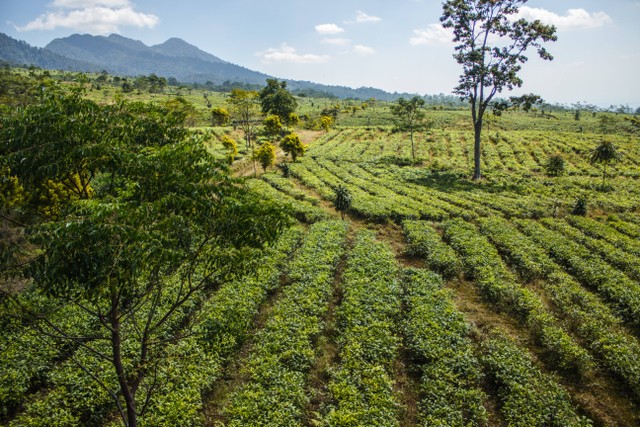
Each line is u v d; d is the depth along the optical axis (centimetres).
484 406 1457
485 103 5241
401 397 1505
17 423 1297
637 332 1952
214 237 952
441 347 1697
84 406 1377
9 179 835
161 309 1892
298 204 4091
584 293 2195
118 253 750
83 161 836
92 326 1783
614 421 1402
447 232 3303
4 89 5956
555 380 1570
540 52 4850
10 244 826
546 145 7638
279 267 2580
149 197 855
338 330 1881
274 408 1357
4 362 1511
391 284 2294
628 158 6681
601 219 3925
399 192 4931
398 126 10075
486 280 2323
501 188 5116
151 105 1015
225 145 6756
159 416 1309
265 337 1770
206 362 1573
